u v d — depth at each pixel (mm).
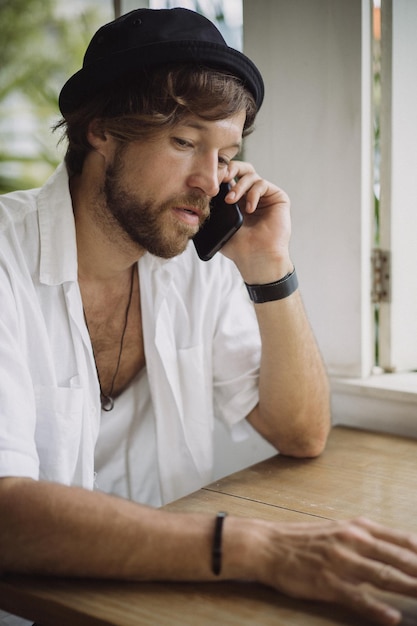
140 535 808
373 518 1008
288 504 1061
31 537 816
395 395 1446
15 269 1101
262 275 1272
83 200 1199
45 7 2449
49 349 1122
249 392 1352
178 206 1086
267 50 1534
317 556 785
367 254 1497
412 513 1026
